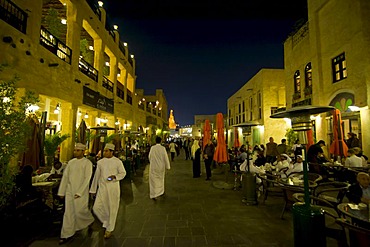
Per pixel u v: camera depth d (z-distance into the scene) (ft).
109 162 16.51
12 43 21.99
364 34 33.37
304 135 12.21
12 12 23.18
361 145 33.94
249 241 14.11
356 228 9.75
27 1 24.90
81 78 38.70
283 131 68.85
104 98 48.47
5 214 14.93
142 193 27.43
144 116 93.61
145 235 15.24
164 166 25.22
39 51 26.68
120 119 65.98
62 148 34.30
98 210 15.80
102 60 49.29
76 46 36.99
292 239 14.32
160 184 24.76
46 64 28.09
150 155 25.12
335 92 39.93
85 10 40.55
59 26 36.29
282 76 71.00
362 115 33.12
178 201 23.54
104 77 51.83
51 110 38.01
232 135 116.37
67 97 33.63
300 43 53.26
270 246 13.43
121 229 16.31
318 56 44.55
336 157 36.22
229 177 38.06
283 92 70.38
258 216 18.60
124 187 31.01
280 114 13.39
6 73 21.54
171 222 17.53
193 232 15.58
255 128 78.43
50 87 29.07
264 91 70.23
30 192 16.62
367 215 10.84
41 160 22.84
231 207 21.20
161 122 137.49
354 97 35.24
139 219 18.30
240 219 17.94
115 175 16.10
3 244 14.16
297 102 53.31
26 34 24.67
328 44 42.11
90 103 41.63
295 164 24.56
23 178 16.46
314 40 45.47
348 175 25.84
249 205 21.68
